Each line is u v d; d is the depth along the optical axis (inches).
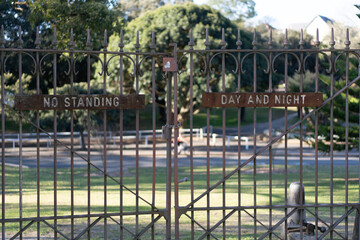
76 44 542.0
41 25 977.5
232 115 1731.1
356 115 602.9
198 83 1093.1
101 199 450.0
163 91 1263.5
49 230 304.2
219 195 477.7
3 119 205.0
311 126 621.9
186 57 1138.7
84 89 951.6
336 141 617.9
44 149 1031.6
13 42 1043.9
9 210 382.9
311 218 346.6
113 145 1117.1
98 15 537.0
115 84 1136.2
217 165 759.7
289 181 588.7
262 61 1229.7
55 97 209.6
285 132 225.0
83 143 1017.5
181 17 1144.2
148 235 293.0
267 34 1583.4
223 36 220.4
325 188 531.8
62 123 1010.1
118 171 689.6
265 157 883.4
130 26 1157.1
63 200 441.4
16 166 735.7
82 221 337.1
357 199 445.7
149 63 1111.0
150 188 535.5
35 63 208.7
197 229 310.7
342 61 597.9
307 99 224.5
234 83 1115.3
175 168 219.1
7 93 994.1
